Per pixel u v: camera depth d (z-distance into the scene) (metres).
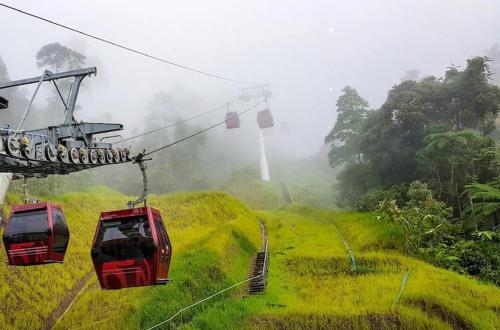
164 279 13.96
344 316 17.61
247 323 18.19
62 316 21.94
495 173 32.44
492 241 25.94
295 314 18.27
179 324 19.25
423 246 27.84
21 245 14.59
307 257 28.69
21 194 35.50
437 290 19.34
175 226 40.78
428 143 35.62
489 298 19.25
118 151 15.53
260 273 27.22
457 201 33.97
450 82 42.16
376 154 42.84
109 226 13.84
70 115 14.22
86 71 14.28
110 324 19.12
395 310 17.58
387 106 42.09
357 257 26.69
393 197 36.62
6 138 10.91
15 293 23.33
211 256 26.41
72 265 27.95
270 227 44.38
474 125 41.56
